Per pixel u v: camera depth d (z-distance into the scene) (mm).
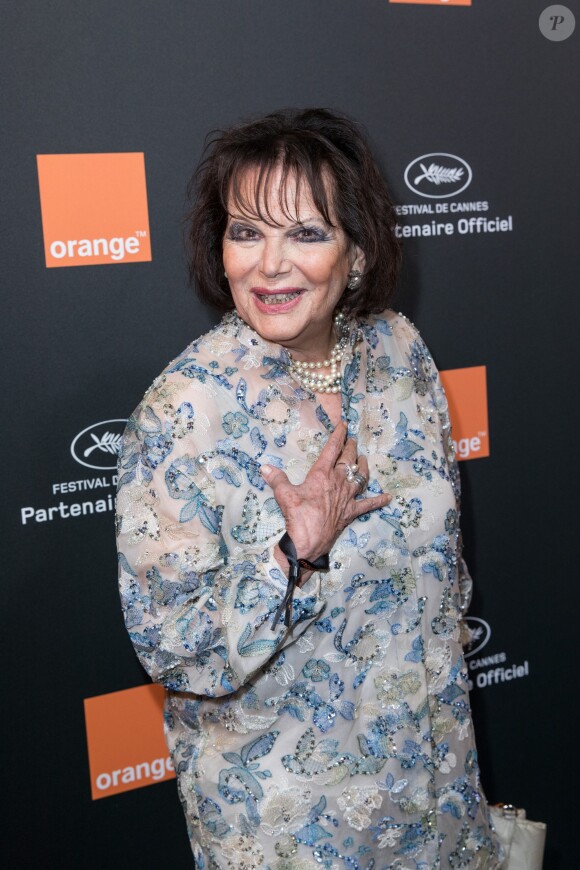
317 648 1303
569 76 2172
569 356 2314
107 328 1796
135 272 1800
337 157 1286
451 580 1445
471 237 2129
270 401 1323
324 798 1322
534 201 2189
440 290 2117
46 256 1718
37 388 1756
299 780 1312
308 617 1232
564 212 2234
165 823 2047
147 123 1751
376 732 1350
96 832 1973
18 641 1830
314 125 1349
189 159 1801
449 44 2018
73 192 1715
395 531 1349
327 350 1447
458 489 1695
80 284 1757
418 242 2070
